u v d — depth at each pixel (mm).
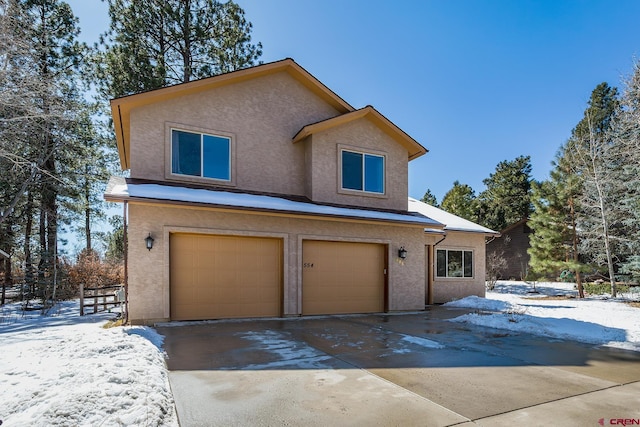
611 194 18875
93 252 21500
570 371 5695
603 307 14234
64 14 19703
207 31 20625
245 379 5094
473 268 17734
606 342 7656
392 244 12992
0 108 12078
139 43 19328
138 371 4863
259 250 10977
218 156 11812
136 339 6875
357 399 4418
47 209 19438
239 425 3693
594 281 26250
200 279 10148
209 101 11797
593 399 4535
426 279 16344
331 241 12039
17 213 19781
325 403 4285
